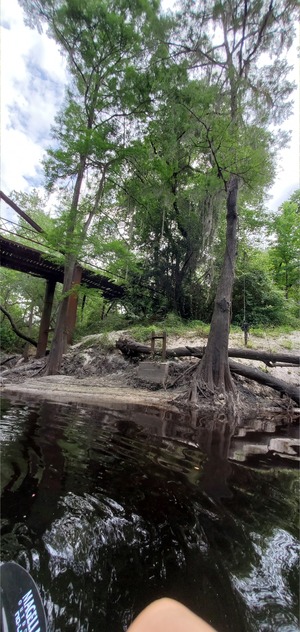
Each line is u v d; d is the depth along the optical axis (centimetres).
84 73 1024
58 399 630
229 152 768
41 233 939
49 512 195
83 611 128
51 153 929
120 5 949
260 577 153
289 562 166
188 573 153
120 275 1245
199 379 714
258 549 175
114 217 1219
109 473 266
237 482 270
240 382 795
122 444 352
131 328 1344
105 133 966
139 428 440
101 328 1493
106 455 311
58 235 901
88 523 188
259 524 202
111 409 567
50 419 443
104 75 975
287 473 300
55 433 371
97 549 166
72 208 947
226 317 751
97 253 918
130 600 135
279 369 888
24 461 274
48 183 1062
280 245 1891
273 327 1360
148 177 1114
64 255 1005
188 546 175
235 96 807
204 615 129
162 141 987
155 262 1447
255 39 828
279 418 635
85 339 1257
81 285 1027
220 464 314
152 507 214
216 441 407
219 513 214
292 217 1841
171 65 899
